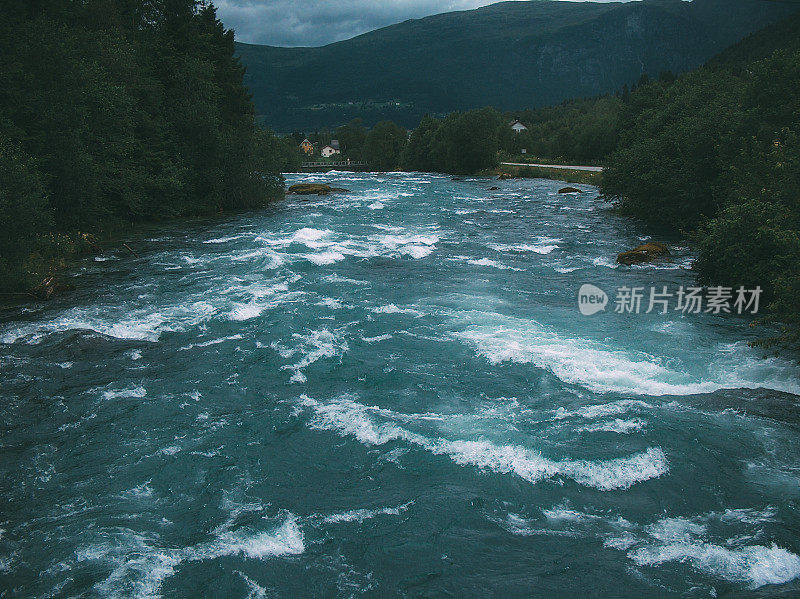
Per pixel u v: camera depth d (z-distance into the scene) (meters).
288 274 27.28
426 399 15.01
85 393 15.59
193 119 45.59
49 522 10.71
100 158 36.09
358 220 43.34
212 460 12.62
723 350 18.00
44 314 21.61
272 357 17.73
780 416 13.52
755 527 10.12
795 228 19.25
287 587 9.19
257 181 49.81
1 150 25.67
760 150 26.39
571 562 9.53
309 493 11.51
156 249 32.84
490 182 78.94
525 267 29.00
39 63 32.31
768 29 164.25
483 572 9.42
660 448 12.33
